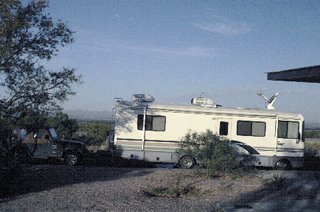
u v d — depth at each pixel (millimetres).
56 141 19203
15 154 13117
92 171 16344
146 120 19703
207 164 15891
